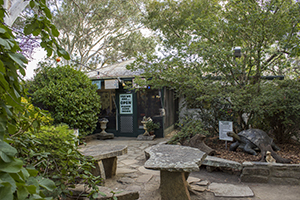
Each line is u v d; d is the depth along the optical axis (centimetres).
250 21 587
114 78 936
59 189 225
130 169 511
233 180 438
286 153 525
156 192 377
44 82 772
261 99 530
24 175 91
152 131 945
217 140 684
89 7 1445
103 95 1056
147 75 638
